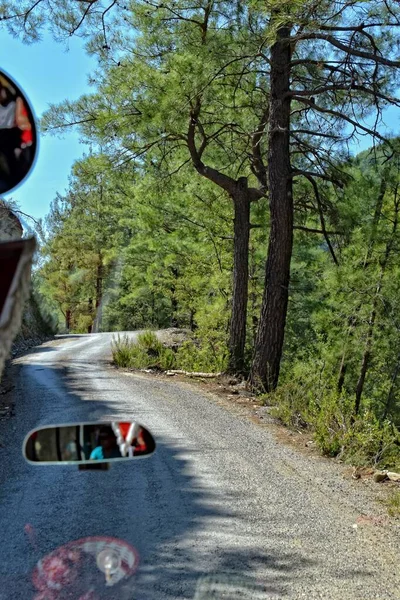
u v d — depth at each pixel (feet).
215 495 22.02
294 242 66.28
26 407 37.19
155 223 69.56
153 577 14.76
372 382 73.05
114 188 66.44
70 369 59.77
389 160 48.26
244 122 56.80
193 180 63.67
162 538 17.54
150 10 47.65
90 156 55.26
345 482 25.00
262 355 49.67
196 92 47.50
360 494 23.36
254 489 23.07
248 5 38.81
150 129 50.80
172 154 60.44
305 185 57.21
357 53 37.35
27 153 4.24
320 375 50.96
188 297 87.40
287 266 49.88
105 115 50.47
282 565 16.10
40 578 14.43
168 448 28.53
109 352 81.56
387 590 14.89
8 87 4.22
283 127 47.65
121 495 21.38
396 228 54.44
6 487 21.97
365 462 28.30
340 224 52.60
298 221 59.98
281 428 35.32
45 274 141.59
